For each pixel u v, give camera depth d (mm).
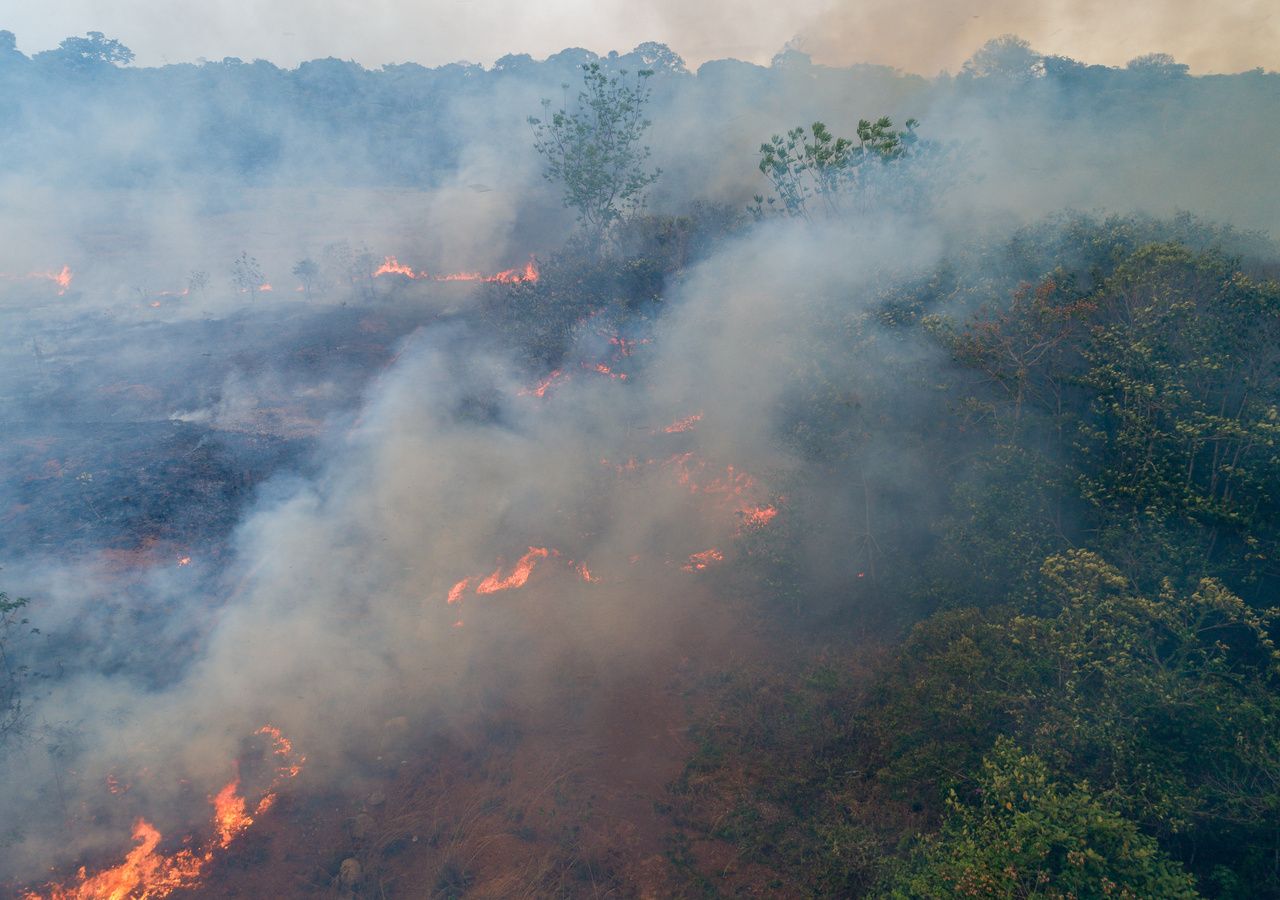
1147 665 11844
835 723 15922
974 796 12695
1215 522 13430
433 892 12719
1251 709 10758
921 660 15070
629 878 13000
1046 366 17078
